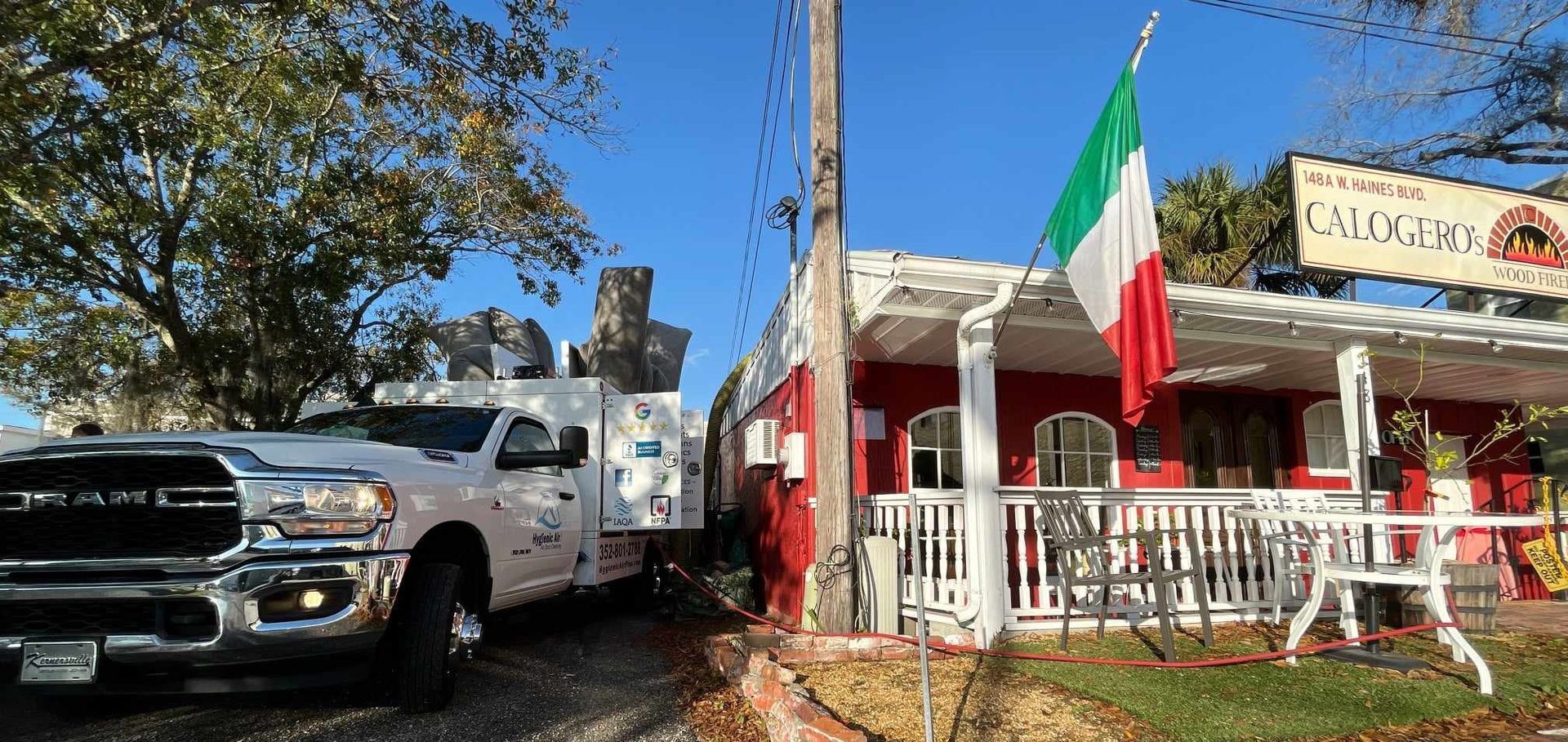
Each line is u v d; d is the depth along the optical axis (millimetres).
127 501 3891
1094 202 5828
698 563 12977
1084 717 4555
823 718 3938
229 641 3791
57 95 7527
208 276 12055
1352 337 7703
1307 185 7621
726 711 4980
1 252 9188
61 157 8656
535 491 6410
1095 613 6477
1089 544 5941
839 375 6691
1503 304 12531
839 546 6551
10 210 7797
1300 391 10672
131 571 3857
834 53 6934
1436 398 11117
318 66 9125
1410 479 10523
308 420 6289
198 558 3840
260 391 12195
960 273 6258
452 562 5238
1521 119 14219
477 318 11453
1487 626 6949
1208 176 15086
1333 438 10773
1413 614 6938
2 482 3996
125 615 3861
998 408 9453
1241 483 10242
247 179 11344
